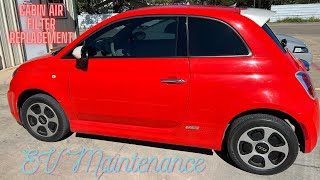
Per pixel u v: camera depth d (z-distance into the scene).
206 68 2.76
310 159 3.18
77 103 3.30
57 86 3.32
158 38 2.94
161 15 2.94
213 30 2.79
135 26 3.02
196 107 2.85
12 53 7.91
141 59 2.95
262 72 2.64
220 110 2.79
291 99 2.61
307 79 2.72
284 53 2.71
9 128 4.07
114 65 3.04
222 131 2.89
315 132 2.71
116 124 3.29
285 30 18.34
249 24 2.72
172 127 3.05
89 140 3.67
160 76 2.88
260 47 2.67
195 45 2.82
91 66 3.12
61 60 3.29
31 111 3.59
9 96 3.71
